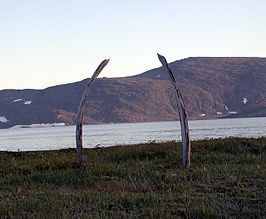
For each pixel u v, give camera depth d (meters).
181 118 18.70
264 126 104.94
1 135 154.25
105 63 19.47
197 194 12.88
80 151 18.09
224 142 24.39
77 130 18.20
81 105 18.36
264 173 15.28
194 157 20.52
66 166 19.77
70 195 13.06
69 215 10.53
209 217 10.53
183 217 10.66
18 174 18.05
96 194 13.12
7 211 11.21
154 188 14.02
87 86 18.95
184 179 15.22
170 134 86.31
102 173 17.20
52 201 12.08
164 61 19.45
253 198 12.22
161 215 10.45
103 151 26.08
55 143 72.25
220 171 16.19
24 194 13.69
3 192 14.18
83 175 16.61
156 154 22.31
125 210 11.30
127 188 14.14
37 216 10.52
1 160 23.77
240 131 79.94
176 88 18.83
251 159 19.19
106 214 10.78
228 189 13.37
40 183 15.90
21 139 102.50
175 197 12.39
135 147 25.83
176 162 19.45
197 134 73.19
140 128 151.25
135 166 18.48
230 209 11.12
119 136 87.25
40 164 20.17
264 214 10.56
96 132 125.94
